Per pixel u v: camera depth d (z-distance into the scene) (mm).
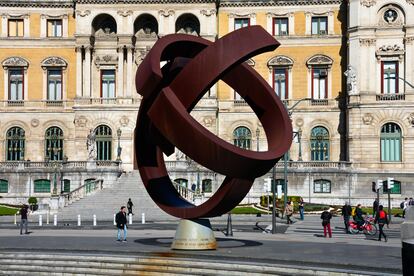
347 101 104625
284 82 109438
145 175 43750
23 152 110562
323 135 108062
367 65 102562
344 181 101688
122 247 45750
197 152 38969
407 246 26875
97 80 109062
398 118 101812
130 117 107375
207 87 39375
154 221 79688
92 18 107562
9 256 42281
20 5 110500
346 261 38250
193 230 43469
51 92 111062
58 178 102000
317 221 78188
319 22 109188
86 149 107625
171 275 38156
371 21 102625
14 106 110625
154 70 39125
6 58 110625
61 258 41250
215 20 107188
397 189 101500
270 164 39438
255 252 42656
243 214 87438
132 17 107562
